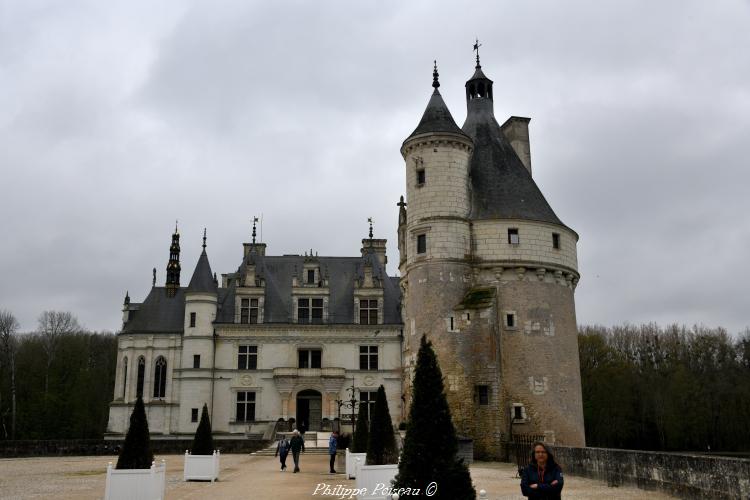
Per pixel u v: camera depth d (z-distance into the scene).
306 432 58.53
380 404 24.08
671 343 97.38
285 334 65.94
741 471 17.11
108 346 104.88
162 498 20.16
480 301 40.00
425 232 41.66
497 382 38.88
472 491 12.98
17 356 84.69
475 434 38.34
